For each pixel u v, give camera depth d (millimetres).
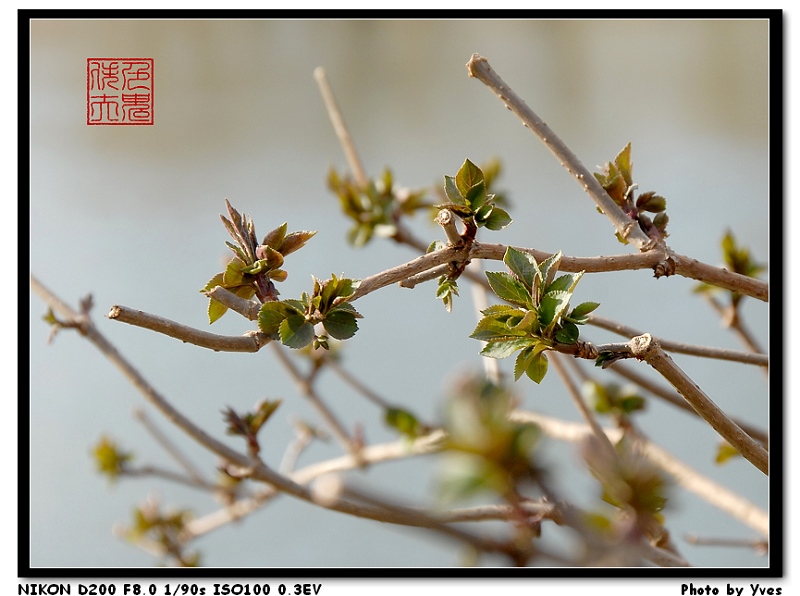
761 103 3234
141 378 1579
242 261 1095
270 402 1489
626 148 1324
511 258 1084
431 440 1726
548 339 1043
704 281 1263
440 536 625
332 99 2025
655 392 1636
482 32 4168
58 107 3596
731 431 1064
